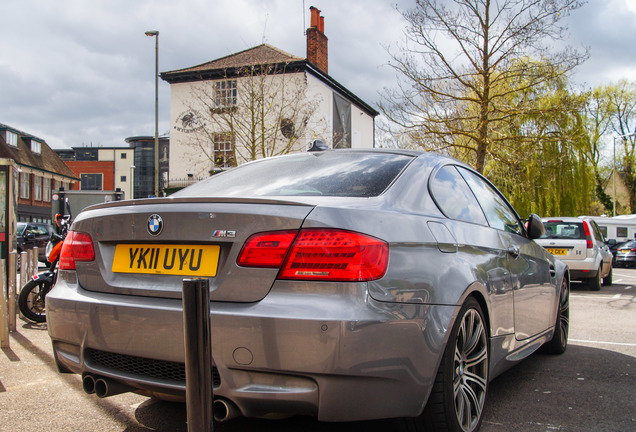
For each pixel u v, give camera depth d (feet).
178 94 98.48
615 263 92.38
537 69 56.44
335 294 7.20
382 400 7.47
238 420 10.31
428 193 9.82
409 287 7.85
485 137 57.11
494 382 13.47
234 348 7.35
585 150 90.43
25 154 163.63
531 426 10.30
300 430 9.75
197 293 6.27
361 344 7.11
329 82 100.89
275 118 83.97
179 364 7.86
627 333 20.79
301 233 7.45
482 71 55.93
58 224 24.34
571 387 13.01
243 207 7.84
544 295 14.28
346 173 10.01
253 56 84.43
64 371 9.51
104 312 8.43
